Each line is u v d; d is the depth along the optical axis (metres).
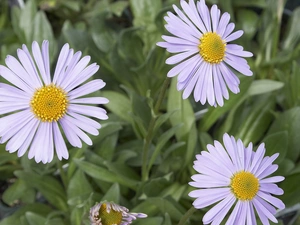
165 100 0.46
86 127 0.33
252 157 0.33
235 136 0.44
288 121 0.42
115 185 0.38
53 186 0.42
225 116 0.45
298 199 0.40
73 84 0.33
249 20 0.52
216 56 0.33
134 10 0.48
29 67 0.33
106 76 0.46
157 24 0.46
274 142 0.40
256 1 0.53
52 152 0.33
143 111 0.42
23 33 0.46
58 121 0.33
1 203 0.44
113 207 0.33
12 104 0.33
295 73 0.44
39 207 0.42
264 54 0.51
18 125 0.33
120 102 0.44
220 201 0.32
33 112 0.33
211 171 0.32
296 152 0.42
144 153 0.39
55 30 0.56
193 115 0.42
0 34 0.49
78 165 0.39
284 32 0.56
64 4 0.52
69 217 0.41
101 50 0.47
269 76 0.50
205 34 0.33
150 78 0.46
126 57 0.45
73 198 0.39
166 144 0.43
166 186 0.41
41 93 0.33
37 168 0.41
